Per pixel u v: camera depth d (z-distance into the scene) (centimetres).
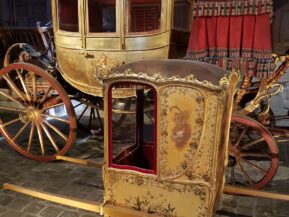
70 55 379
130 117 587
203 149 214
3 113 643
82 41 364
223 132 228
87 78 376
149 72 217
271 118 454
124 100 398
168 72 214
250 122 308
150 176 230
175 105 213
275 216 286
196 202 224
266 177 315
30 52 432
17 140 484
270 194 276
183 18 392
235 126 325
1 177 363
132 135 513
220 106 205
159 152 224
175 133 218
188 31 395
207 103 207
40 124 397
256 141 318
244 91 330
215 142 212
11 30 586
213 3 303
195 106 209
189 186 223
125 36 349
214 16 305
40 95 421
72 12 383
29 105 398
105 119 234
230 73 231
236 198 317
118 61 356
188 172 221
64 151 392
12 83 400
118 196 244
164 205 232
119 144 472
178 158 221
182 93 210
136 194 238
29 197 316
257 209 297
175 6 366
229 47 304
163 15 337
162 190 230
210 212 223
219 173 237
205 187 219
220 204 304
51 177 365
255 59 295
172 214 232
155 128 222
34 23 747
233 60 303
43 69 410
